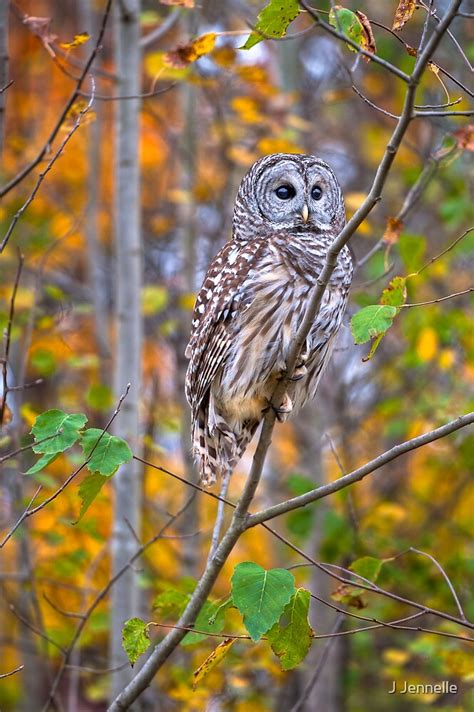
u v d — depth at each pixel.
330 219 9.76
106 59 18.62
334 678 14.09
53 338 13.75
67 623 13.10
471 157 14.88
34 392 16.03
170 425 12.49
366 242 16.86
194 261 15.41
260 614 6.51
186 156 15.77
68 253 19.02
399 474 16.45
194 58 8.52
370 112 18.70
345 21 7.17
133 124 11.89
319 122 19.61
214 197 16.17
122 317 11.58
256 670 12.66
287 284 8.87
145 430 13.71
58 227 16.27
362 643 14.59
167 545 13.92
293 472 15.76
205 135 18.12
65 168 17.83
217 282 9.40
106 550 12.59
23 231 16.59
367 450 16.67
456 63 14.92
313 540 13.89
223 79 14.53
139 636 7.03
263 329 8.84
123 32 11.91
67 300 13.47
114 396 11.55
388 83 18.69
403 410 14.90
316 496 7.25
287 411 7.44
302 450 15.81
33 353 12.33
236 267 9.05
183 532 13.80
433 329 13.24
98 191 16.56
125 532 10.95
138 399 11.41
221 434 9.28
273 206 9.68
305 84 17.66
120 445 6.49
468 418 7.00
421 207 17.25
